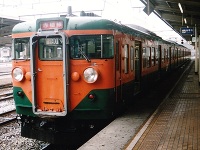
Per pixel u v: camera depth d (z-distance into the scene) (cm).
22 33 784
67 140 746
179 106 1075
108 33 744
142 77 1238
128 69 947
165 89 1595
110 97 757
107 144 640
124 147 621
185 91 1515
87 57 737
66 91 723
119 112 900
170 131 733
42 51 756
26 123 802
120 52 837
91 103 738
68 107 732
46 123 761
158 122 830
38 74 758
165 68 2153
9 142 821
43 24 748
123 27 876
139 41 1151
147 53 1352
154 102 1176
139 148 605
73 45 739
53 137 741
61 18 735
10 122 1021
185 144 627
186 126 782
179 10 1889
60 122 753
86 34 734
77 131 753
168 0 1520
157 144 630
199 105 1094
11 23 2811
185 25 2547
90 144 640
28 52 779
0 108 1245
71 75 736
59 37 741
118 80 824
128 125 798
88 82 728
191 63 5353
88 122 759
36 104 757
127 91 947
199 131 729
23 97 786
